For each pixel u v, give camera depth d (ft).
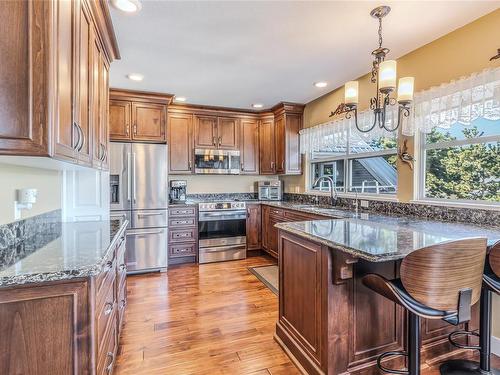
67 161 4.44
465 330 6.60
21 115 3.33
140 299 9.68
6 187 5.07
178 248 13.66
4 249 4.71
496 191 7.21
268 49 8.52
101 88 6.92
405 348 5.93
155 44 8.18
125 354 6.61
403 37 7.89
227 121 15.55
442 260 4.18
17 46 3.33
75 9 4.55
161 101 12.91
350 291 5.45
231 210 14.49
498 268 5.07
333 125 12.46
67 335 3.60
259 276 11.99
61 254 4.33
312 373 5.71
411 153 9.15
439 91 7.91
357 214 9.80
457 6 6.49
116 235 6.09
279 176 17.46
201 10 6.56
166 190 12.77
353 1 6.27
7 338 3.43
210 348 6.88
